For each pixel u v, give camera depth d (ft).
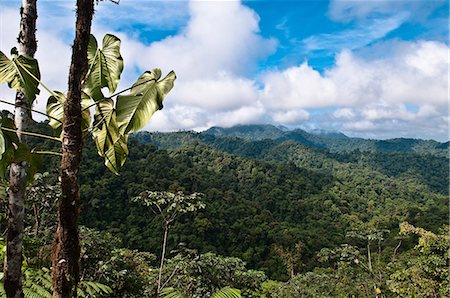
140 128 7.49
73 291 5.94
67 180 5.92
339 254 40.32
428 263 28.71
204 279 27.27
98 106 8.70
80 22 6.04
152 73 8.05
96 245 24.86
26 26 8.27
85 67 6.12
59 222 5.93
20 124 8.28
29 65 7.77
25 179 8.00
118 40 9.40
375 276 37.70
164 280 27.48
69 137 6.01
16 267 7.69
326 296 36.29
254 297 30.81
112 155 9.19
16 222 7.76
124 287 26.99
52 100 9.29
